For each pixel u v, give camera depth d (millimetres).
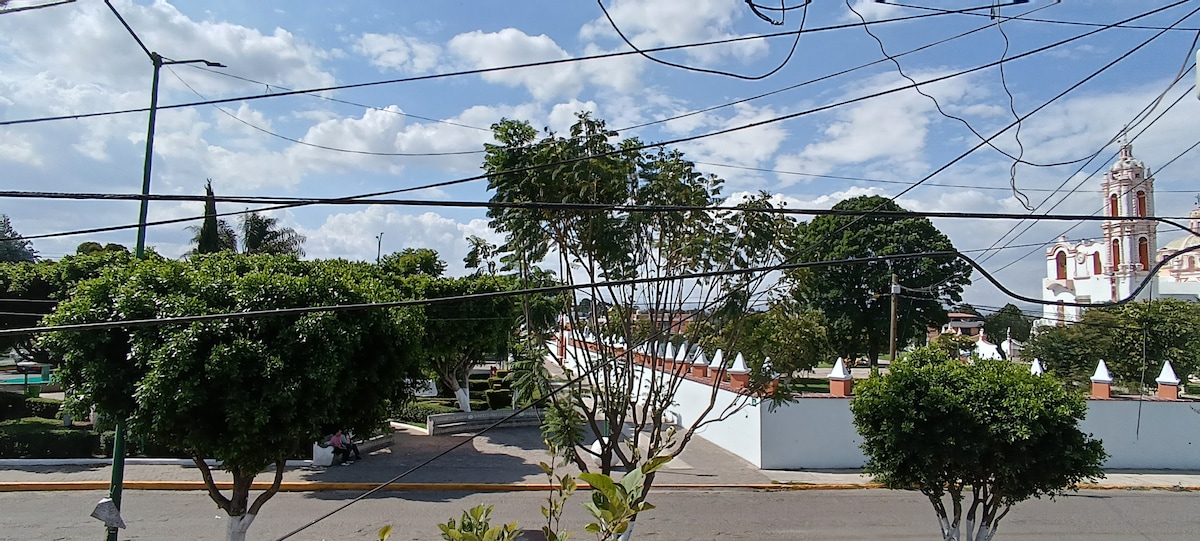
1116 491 17594
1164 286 54906
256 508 9984
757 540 12984
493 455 19406
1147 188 37906
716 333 9023
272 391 8984
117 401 9172
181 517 13438
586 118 7910
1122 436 20156
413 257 29844
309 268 13805
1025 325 60062
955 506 9664
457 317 23188
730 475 17906
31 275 21188
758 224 8414
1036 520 14883
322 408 9391
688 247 8109
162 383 8602
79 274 19344
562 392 9164
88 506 14070
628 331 8305
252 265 12195
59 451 17359
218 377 8867
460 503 14961
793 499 16062
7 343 21156
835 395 19547
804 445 18938
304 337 9180
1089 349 29812
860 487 17109
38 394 30234
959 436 9164
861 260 6090
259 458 9383
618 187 7789
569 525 13531
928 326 40656
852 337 40156
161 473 16297
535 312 8875
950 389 9453
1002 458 9141
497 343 23797
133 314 8984
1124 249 48844
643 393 23828
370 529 12992
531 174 7691
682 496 16047
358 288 10188
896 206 40094
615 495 3123
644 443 20578
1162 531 14320
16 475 15961
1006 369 9852
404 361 10734
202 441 9062
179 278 9766
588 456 18484
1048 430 9008
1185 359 28906
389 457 18891
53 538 12109
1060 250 54844
